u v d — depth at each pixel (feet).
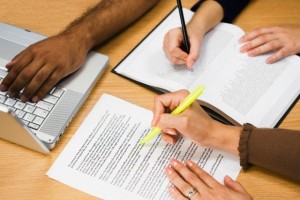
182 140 2.60
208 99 2.68
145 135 2.61
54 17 3.24
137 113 2.71
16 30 3.07
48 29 3.17
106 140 2.59
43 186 2.44
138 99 2.79
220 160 2.53
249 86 2.76
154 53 2.97
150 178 2.44
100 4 3.16
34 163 2.52
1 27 3.07
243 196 2.33
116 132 2.62
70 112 2.64
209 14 3.08
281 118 2.66
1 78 2.80
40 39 3.03
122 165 2.49
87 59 2.93
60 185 2.44
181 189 2.36
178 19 3.17
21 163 2.53
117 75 2.90
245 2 3.24
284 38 2.96
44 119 2.61
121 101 2.77
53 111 2.64
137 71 2.88
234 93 2.72
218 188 2.35
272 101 2.70
